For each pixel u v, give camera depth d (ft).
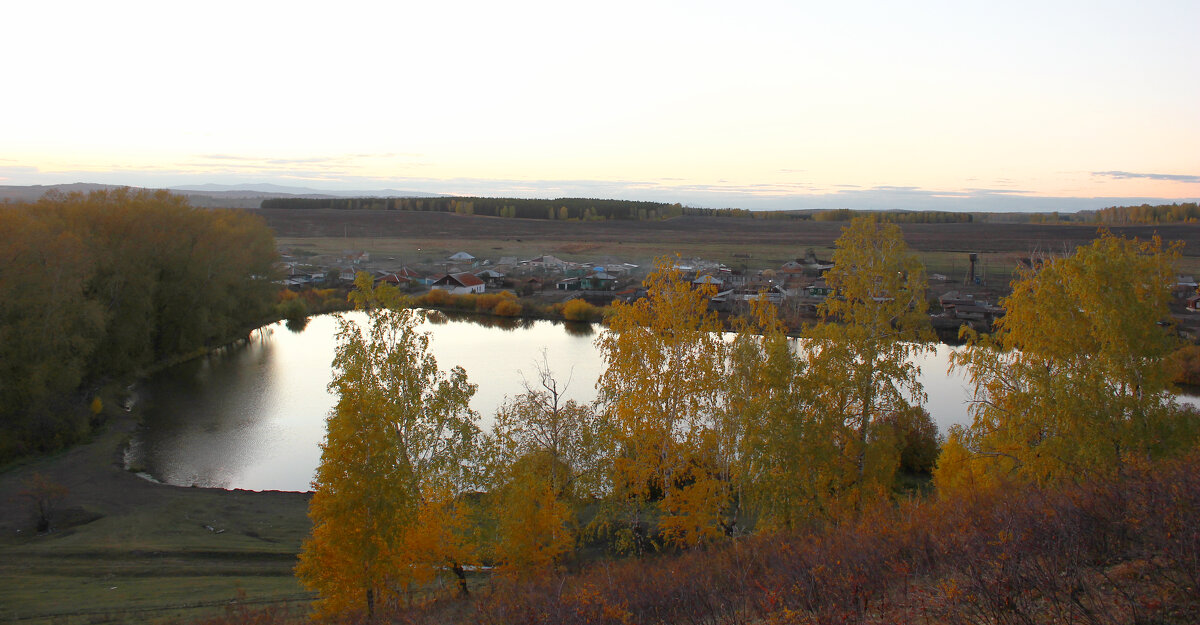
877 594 34.37
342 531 58.03
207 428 152.25
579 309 309.01
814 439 65.92
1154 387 60.95
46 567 84.99
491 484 72.23
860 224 70.33
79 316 151.43
